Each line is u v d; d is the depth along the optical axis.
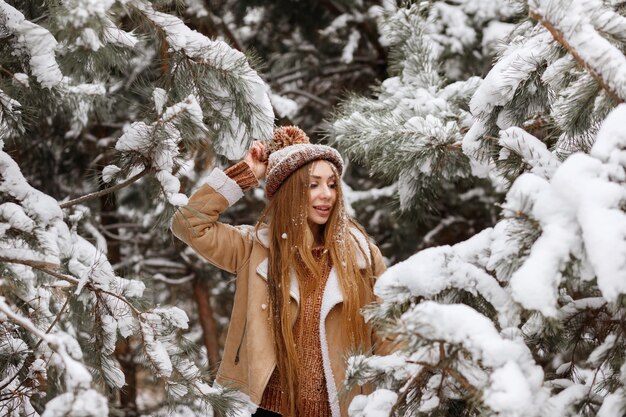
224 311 7.39
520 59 2.27
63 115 3.89
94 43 2.09
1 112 2.42
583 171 1.70
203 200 2.71
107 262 2.61
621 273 1.58
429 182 3.15
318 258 2.69
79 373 1.75
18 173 2.43
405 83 3.38
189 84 2.43
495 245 1.92
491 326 1.80
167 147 2.37
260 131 2.47
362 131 3.00
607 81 1.86
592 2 1.93
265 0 6.11
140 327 2.50
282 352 2.57
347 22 5.82
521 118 2.40
